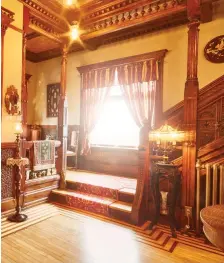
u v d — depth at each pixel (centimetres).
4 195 393
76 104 684
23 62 428
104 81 617
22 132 406
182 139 350
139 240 320
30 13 441
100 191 459
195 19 359
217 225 165
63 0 437
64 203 469
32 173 462
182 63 511
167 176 353
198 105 358
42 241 311
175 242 315
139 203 370
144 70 551
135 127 587
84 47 620
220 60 463
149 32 556
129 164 583
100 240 318
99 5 448
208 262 268
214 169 317
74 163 688
